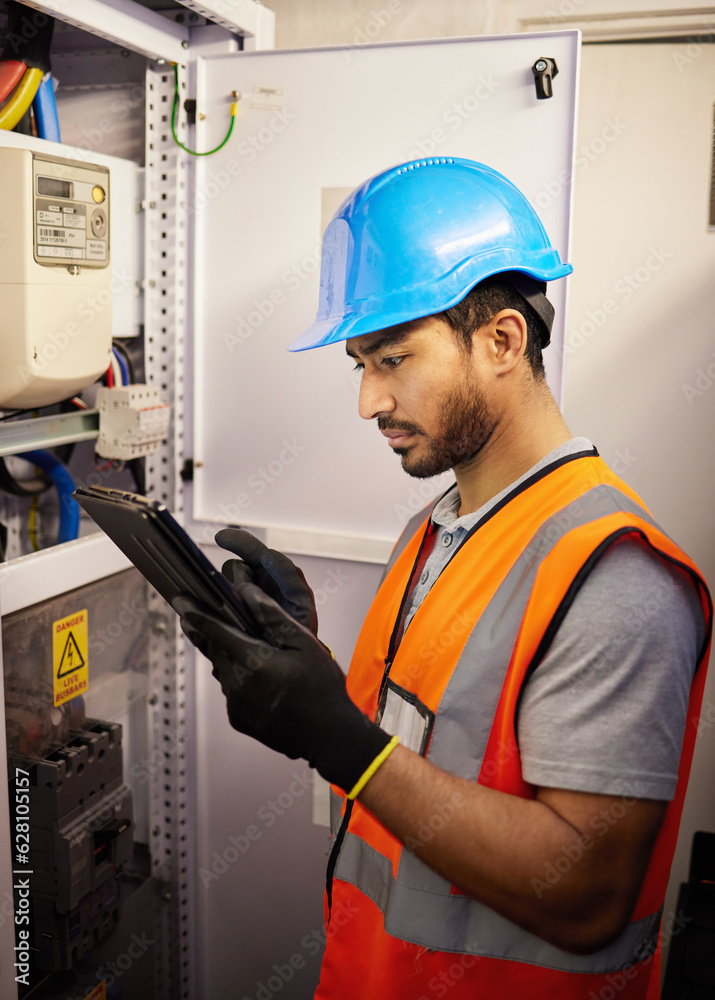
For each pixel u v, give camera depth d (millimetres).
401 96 1312
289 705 701
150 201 1457
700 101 1521
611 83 1562
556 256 869
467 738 753
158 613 1540
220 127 1423
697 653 745
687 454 1634
